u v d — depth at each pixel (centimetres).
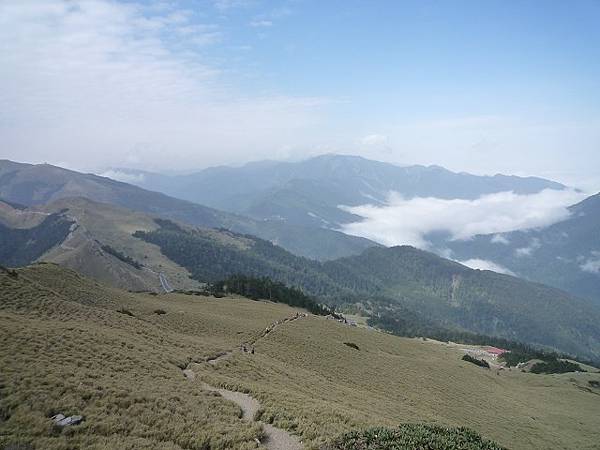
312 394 4169
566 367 17375
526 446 5612
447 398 6800
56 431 2116
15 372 2567
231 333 6881
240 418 2803
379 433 2534
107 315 5103
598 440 7006
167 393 2895
